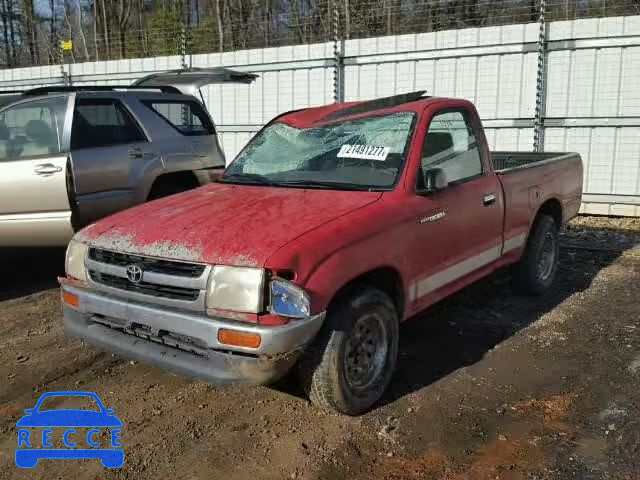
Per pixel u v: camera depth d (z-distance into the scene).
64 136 6.26
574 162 6.65
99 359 4.63
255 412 3.83
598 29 9.70
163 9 26.00
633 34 9.48
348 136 4.65
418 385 4.17
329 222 3.59
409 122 4.45
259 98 12.77
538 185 5.74
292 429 3.62
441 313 5.64
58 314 5.67
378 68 11.43
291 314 3.18
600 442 3.46
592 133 10.03
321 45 11.84
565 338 5.00
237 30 20.31
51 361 4.59
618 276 6.82
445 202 4.32
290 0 22.02
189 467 3.26
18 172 6.10
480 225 4.76
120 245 3.65
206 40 20.94
